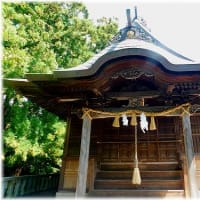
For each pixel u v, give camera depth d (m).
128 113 6.45
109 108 6.57
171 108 6.30
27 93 7.26
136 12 9.30
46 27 11.67
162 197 6.75
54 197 8.51
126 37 8.70
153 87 6.71
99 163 7.88
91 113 6.63
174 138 7.90
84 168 6.07
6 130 9.41
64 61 12.52
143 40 8.52
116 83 6.70
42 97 7.55
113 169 7.92
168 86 6.10
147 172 7.62
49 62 10.22
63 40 12.40
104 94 6.59
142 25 9.15
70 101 6.82
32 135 10.23
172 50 8.41
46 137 11.07
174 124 8.06
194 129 7.70
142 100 6.50
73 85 6.34
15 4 9.77
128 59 5.96
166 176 7.50
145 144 8.00
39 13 10.80
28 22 9.57
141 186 7.27
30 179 10.02
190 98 6.29
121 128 8.28
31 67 9.56
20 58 8.44
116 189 7.26
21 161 11.32
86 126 6.47
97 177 7.72
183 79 5.92
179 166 7.52
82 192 5.85
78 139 8.36
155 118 8.28
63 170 7.96
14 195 8.57
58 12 11.96
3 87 8.30
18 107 10.07
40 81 6.25
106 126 8.37
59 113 9.58
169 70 5.74
